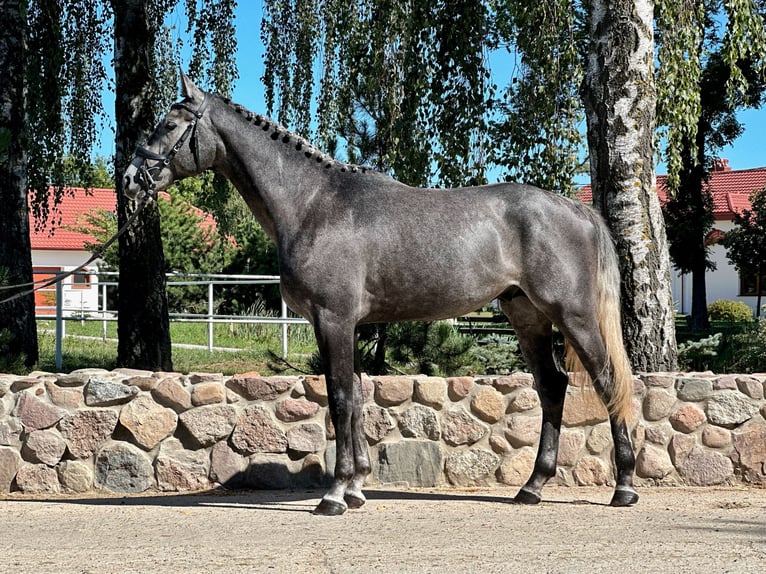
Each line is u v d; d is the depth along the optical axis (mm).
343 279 5652
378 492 6508
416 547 4676
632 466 5961
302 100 12742
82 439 6566
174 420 6625
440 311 5824
